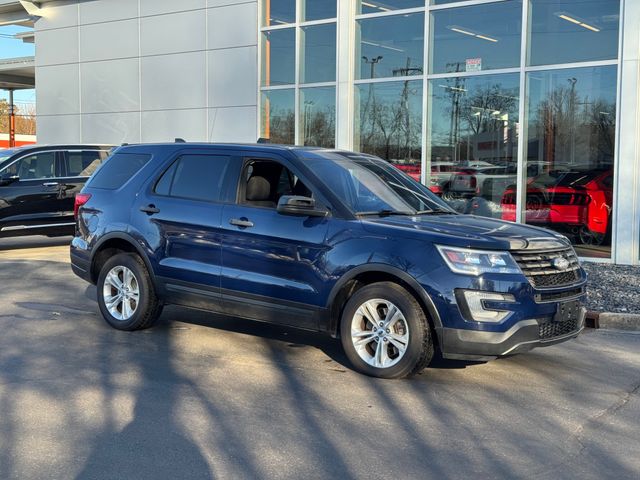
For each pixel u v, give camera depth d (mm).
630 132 12117
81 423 4832
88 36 19703
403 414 5168
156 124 18625
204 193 7023
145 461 4230
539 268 5812
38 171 13508
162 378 5906
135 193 7508
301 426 4883
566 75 12891
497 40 13602
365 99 15352
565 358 6875
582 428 4957
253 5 16750
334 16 15641
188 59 17922
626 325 8266
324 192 6340
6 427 4730
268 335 7473
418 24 14516
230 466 4188
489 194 13781
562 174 12961
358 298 5988
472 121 13969
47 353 6598
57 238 16531
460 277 5566
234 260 6645
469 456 4422
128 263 7414
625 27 12070
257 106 16906
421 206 6828
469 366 6484
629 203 12164
